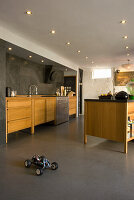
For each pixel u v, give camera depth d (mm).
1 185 1777
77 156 2672
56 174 2039
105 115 3164
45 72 6035
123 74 7629
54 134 4199
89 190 1688
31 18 2830
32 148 3066
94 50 4906
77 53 5258
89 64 7145
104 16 2748
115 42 4148
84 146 3230
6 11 2588
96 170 2158
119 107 2959
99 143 3449
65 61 6176
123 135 2902
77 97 7570
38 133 4305
